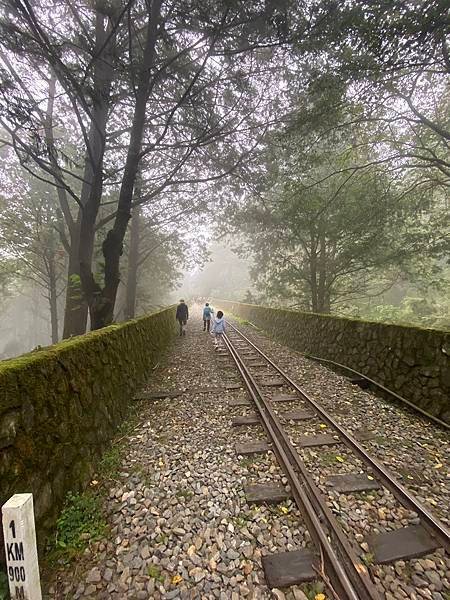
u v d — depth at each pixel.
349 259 13.62
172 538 2.70
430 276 14.68
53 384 3.30
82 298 9.82
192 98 8.31
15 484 2.41
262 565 2.41
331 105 8.09
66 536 2.72
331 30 6.57
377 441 4.39
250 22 6.77
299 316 12.25
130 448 4.35
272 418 4.99
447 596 2.17
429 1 5.40
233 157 10.77
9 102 5.61
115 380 5.39
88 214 8.92
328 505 3.04
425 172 11.26
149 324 9.61
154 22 7.15
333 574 2.29
